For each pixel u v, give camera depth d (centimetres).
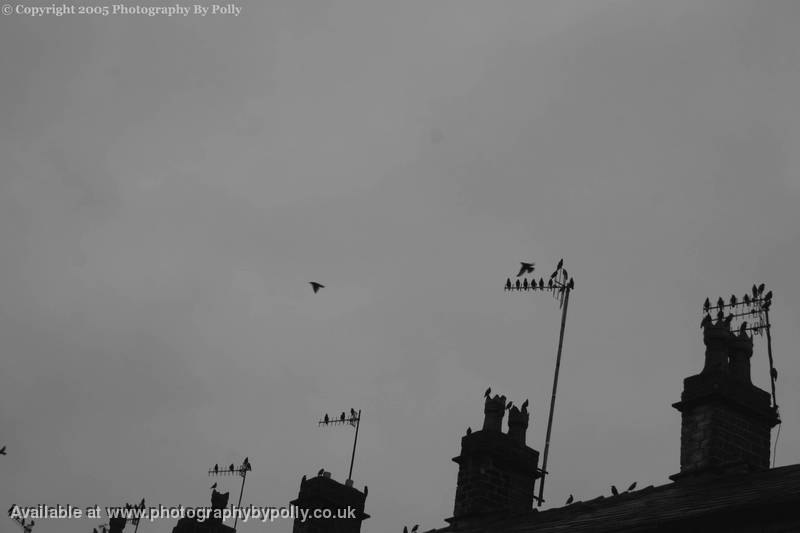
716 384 2158
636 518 1770
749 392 2188
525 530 2069
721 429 2133
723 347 2238
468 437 2545
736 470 2067
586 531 1786
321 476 2820
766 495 1579
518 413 2584
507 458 2505
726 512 1546
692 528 1595
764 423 2195
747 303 2355
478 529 2297
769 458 2170
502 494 2478
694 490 1966
